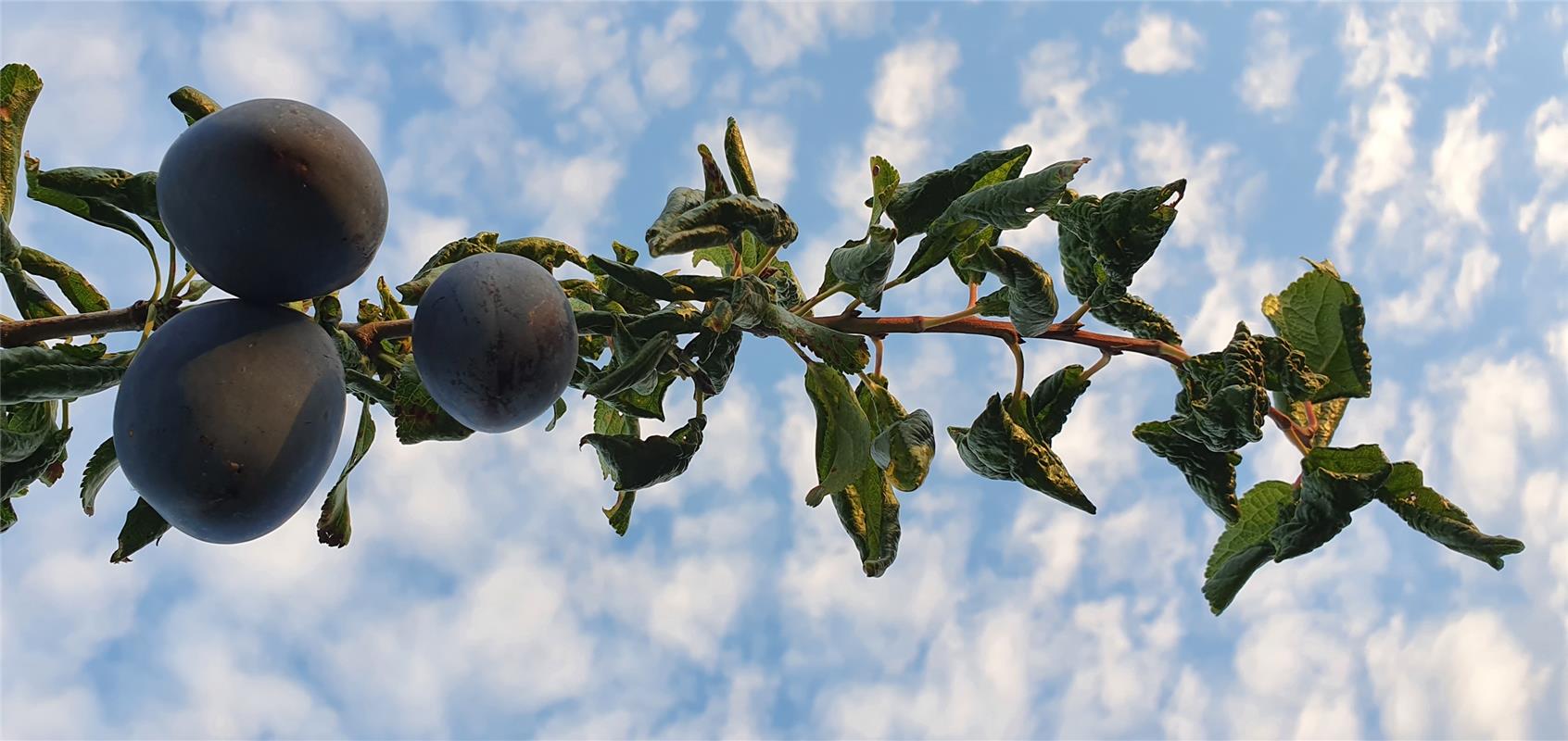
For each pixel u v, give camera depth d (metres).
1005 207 0.31
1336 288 0.35
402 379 0.32
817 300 0.34
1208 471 0.34
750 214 0.33
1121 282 0.33
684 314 0.33
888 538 0.34
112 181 0.30
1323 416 0.36
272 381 0.27
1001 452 0.32
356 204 0.28
